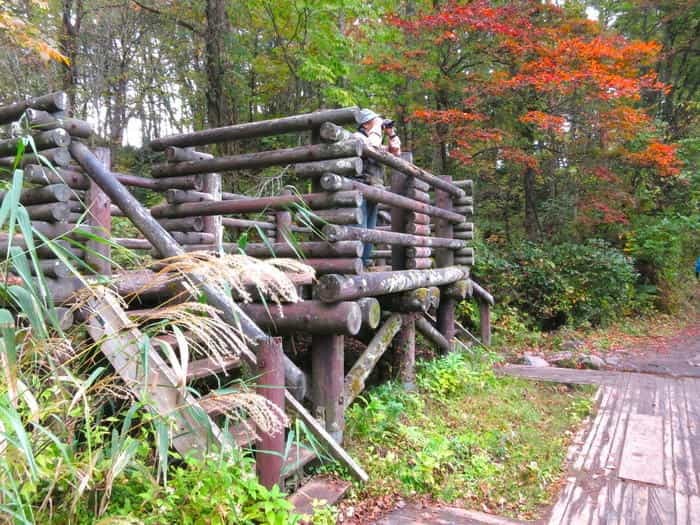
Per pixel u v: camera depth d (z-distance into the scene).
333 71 9.22
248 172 9.53
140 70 11.12
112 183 2.89
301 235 6.35
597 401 4.79
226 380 3.35
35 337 1.69
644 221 11.95
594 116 9.73
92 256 2.98
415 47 10.22
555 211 11.44
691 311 11.53
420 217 4.66
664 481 3.07
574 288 9.01
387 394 4.04
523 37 9.41
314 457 2.76
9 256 1.39
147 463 2.23
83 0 9.95
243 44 9.96
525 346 7.88
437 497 2.79
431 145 11.41
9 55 8.27
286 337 4.23
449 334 6.02
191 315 1.69
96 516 1.77
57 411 1.74
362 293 3.26
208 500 1.90
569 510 2.72
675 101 15.43
